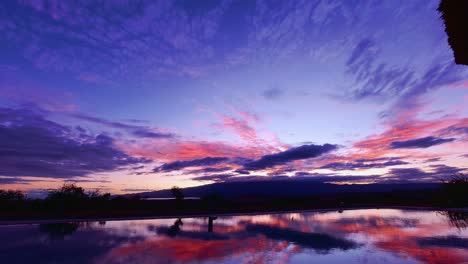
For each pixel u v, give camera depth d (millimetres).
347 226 14898
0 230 12133
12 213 15812
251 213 21656
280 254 8812
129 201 21891
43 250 9117
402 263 7551
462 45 2615
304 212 23109
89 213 17359
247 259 8203
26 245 9719
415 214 19922
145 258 8281
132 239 11156
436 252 8617
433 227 13719
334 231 13375
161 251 9164
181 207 22531
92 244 10086
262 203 27219
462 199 21875
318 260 8062
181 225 15062
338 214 21375
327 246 10008
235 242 10773
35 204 18312
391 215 19828
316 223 16281
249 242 10797
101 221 15367
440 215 18812
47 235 11469
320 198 31250
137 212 18953
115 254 8727
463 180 22750
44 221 14328
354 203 29094
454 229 12922
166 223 15578
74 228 13305
